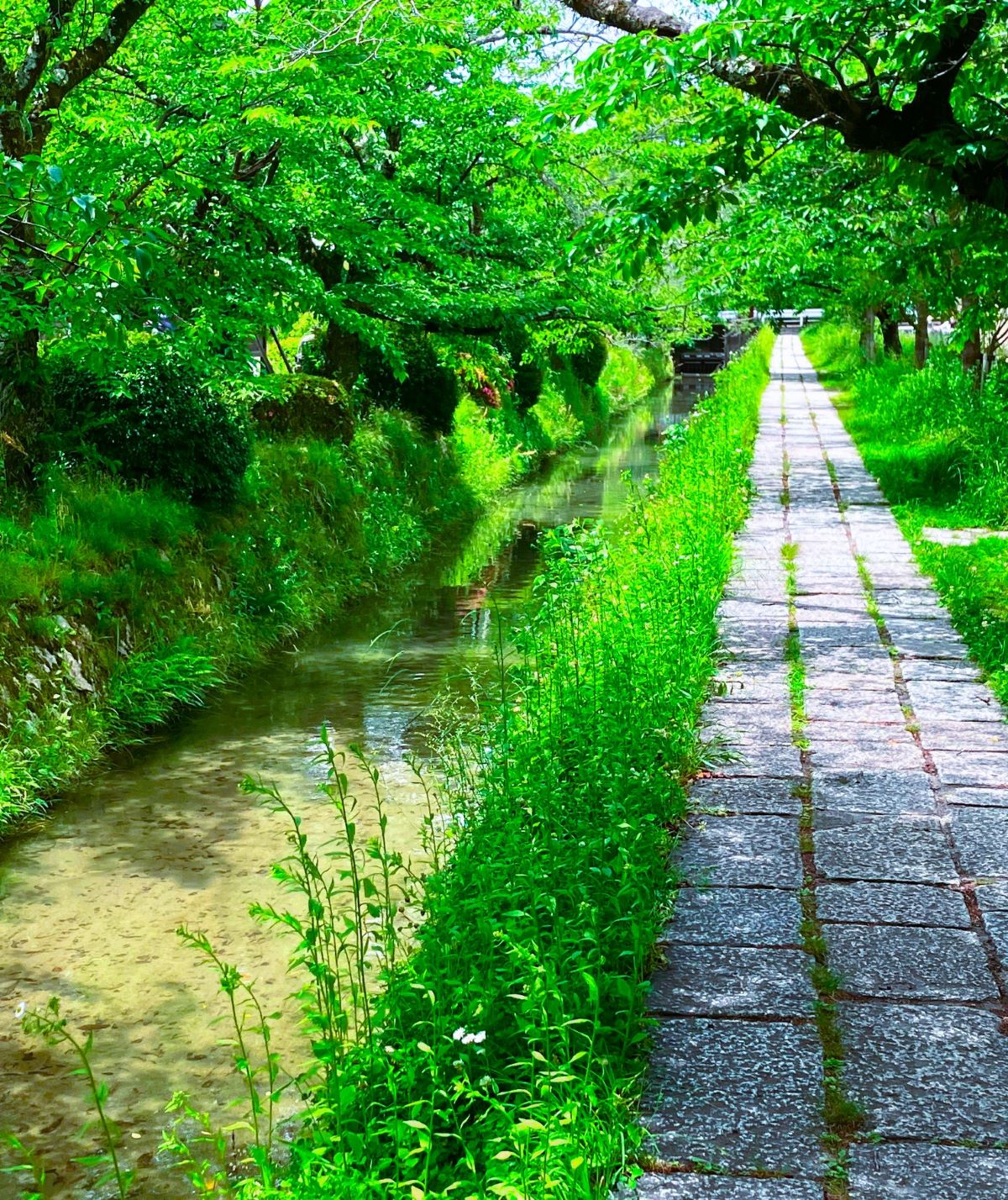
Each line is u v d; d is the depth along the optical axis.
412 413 18.22
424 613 11.55
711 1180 2.63
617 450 26.48
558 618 6.81
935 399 18.00
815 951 3.69
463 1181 2.67
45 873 5.63
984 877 4.20
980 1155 2.71
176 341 9.06
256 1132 3.01
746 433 18.88
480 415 21.89
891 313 23.64
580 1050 3.09
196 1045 4.18
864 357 31.81
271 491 11.84
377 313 14.99
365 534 13.33
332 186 11.33
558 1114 2.70
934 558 9.95
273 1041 4.19
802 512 12.79
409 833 5.99
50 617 7.71
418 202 12.28
